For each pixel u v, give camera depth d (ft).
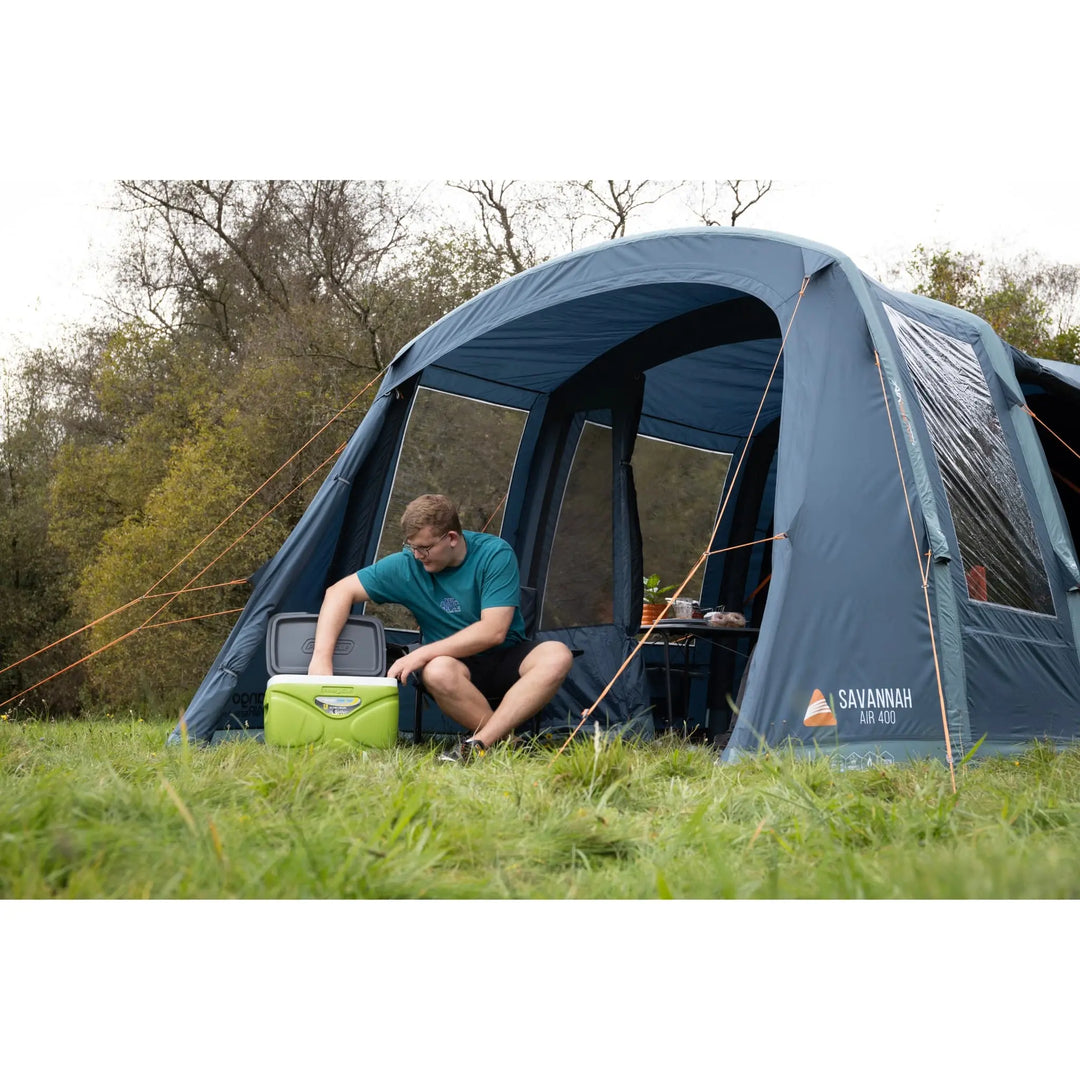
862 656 11.57
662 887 5.24
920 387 13.55
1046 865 5.19
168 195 50.19
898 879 5.20
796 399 12.53
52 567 53.31
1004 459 15.57
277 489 39.52
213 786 7.25
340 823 6.05
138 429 46.01
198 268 51.21
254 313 50.03
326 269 48.44
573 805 7.36
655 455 20.33
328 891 5.08
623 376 17.98
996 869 5.10
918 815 6.72
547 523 18.80
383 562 14.11
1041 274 48.06
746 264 13.85
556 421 18.93
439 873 5.60
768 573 21.58
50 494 49.52
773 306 13.33
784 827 6.57
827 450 12.22
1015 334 44.47
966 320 16.71
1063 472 22.62
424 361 16.89
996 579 13.84
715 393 19.79
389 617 17.67
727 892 5.26
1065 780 9.03
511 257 46.98
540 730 15.81
